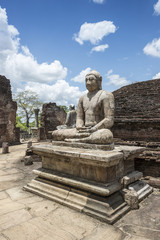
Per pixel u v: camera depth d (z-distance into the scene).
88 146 3.50
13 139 13.84
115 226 2.60
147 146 5.57
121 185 3.32
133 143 5.71
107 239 2.30
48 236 2.34
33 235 2.36
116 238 2.33
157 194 3.87
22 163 7.10
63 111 18.12
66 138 4.02
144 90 7.19
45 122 16.11
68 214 2.91
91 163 3.04
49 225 2.60
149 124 5.97
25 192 3.93
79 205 3.06
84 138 3.61
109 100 3.91
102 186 2.97
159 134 5.83
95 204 2.91
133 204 3.13
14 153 9.74
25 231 2.44
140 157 4.98
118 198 3.12
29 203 3.32
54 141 4.22
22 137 21.19
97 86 4.14
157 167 4.82
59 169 3.79
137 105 7.05
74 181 3.31
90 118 4.04
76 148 3.64
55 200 3.37
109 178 3.10
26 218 2.78
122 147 3.91
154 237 2.37
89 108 4.07
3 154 9.43
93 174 3.15
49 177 3.79
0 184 4.52
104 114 3.92
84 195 3.14
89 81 4.06
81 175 3.35
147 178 4.70
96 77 4.06
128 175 3.58
